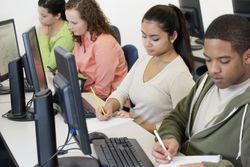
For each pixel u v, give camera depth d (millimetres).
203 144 1446
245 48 1281
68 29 3111
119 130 1866
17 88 2084
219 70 1313
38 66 1987
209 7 4172
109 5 4086
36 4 3764
